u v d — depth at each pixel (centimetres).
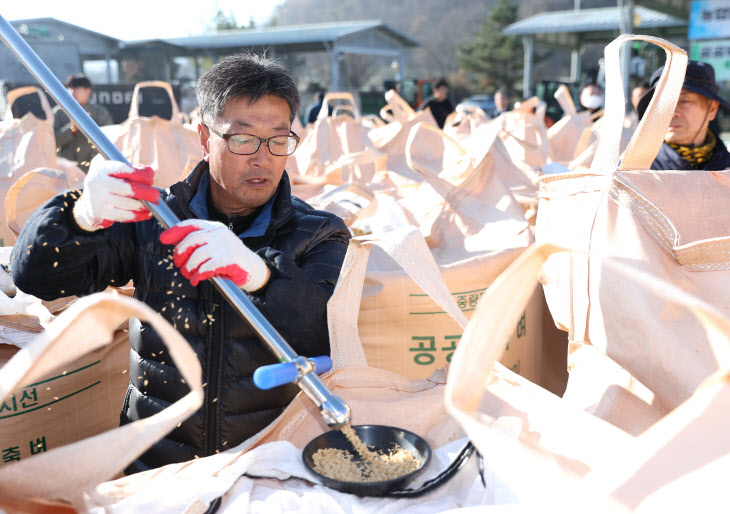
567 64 5466
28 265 113
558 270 105
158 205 96
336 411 77
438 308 164
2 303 149
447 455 85
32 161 259
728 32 1425
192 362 57
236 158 117
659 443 55
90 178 97
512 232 196
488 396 90
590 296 97
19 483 59
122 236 125
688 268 92
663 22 2036
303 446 92
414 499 78
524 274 57
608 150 98
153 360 126
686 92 190
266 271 108
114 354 157
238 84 115
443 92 820
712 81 191
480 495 77
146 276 124
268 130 117
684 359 87
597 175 98
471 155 226
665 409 94
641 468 54
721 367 56
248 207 128
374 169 306
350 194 243
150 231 124
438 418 94
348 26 2216
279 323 113
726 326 49
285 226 129
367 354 166
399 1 7750
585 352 103
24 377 51
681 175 100
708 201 100
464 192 211
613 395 97
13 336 148
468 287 171
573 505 52
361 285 99
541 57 5000
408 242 92
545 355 205
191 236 93
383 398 98
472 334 55
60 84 100
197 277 92
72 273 117
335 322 98
